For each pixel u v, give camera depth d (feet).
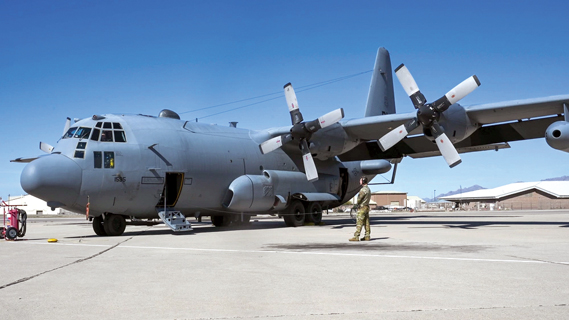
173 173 49.62
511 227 54.95
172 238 41.52
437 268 21.86
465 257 25.64
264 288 17.58
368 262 24.11
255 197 55.88
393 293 16.49
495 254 26.91
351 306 14.67
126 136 47.32
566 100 45.98
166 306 14.79
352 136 61.16
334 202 68.74
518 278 19.08
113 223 46.57
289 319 13.23
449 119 50.47
